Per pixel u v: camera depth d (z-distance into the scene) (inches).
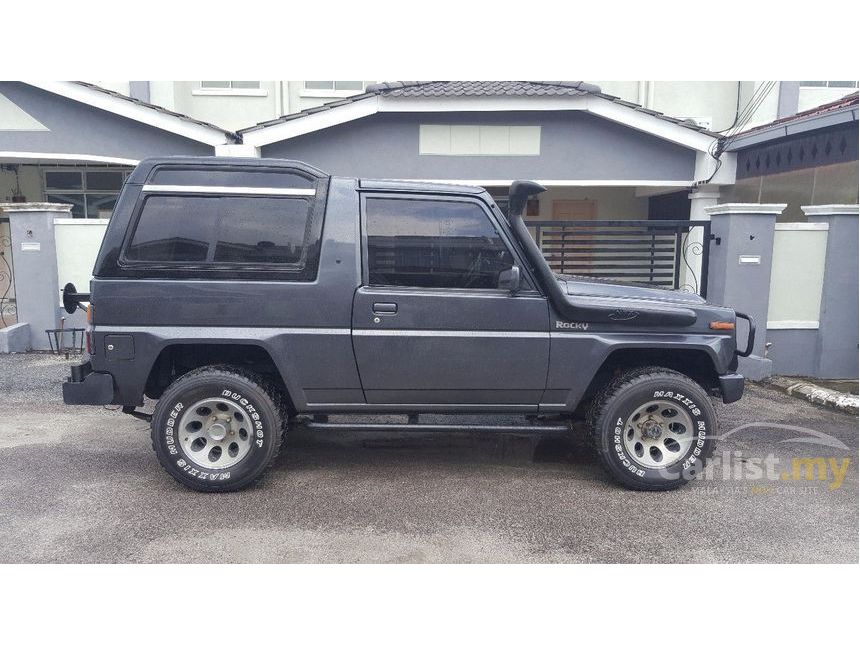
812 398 243.1
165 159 149.8
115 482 162.4
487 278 156.1
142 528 138.1
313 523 141.5
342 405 158.9
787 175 320.5
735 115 473.4
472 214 155.5
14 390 248.1
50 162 466.3
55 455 181.2
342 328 152.1
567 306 154.1
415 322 153.1
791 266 278.7
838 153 288.7
